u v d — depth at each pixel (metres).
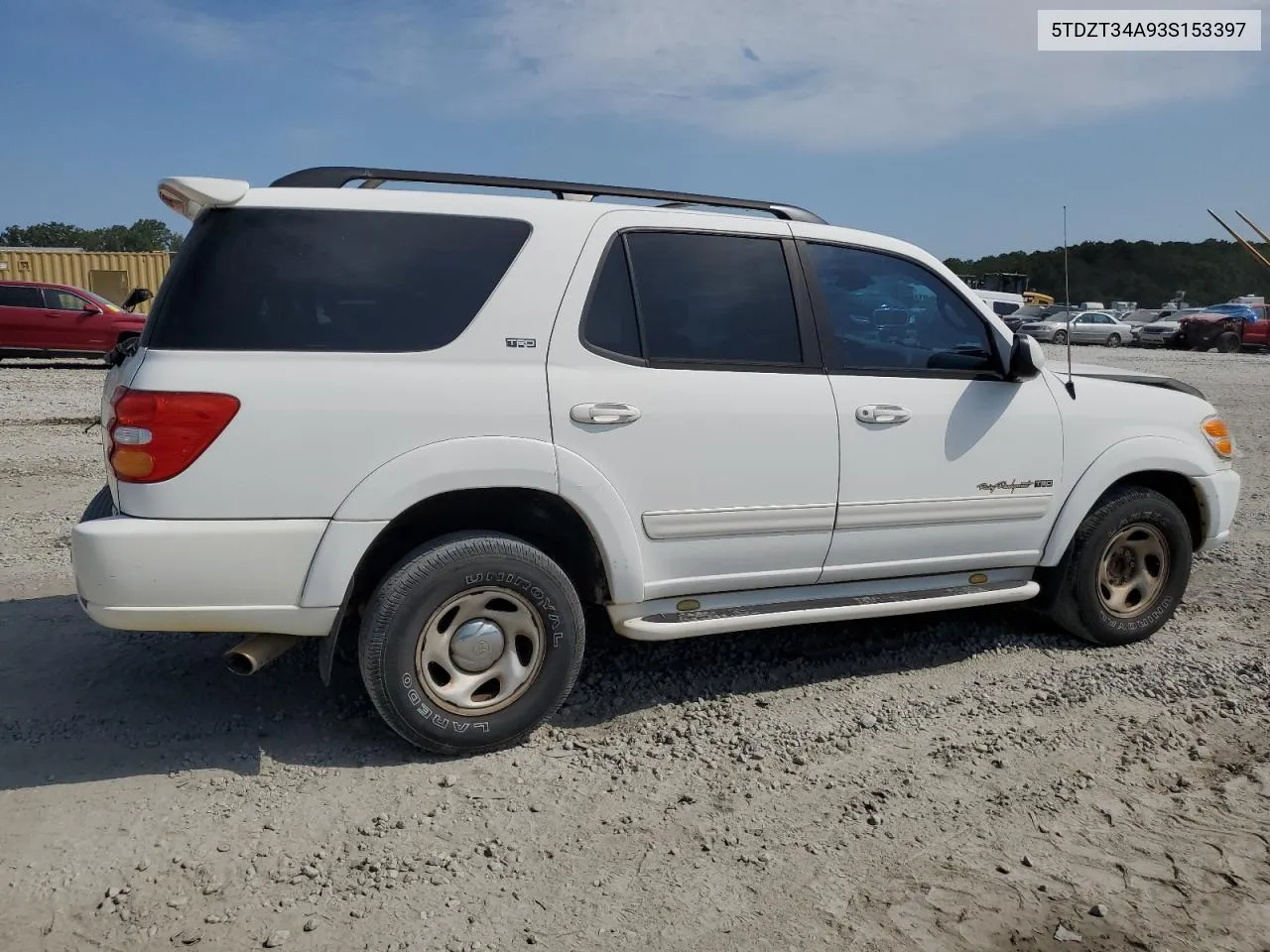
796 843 3.16
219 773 3.49
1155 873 3.05
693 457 3.83
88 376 17.52
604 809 3.33
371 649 3.45
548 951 2.63
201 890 2.84
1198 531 5.23
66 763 3.53
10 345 18.42
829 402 4.09
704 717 4.05
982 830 3.25
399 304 3.46
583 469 3.62
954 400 4.37
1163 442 4.89
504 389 3.52
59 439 10.66
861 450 4.15
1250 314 32.06
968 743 3.86
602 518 3.68
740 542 3.99
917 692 4.36
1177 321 33.19
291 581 3.33
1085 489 4.69
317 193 3.47
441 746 3.58
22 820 3.16
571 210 3.77
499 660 3.66
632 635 3.86
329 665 3.48
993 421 4.45
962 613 5.43
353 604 3.76
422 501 3.48
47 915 2.72
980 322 4.56
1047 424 4.58
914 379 4.31
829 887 2.94
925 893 2.91
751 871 3.00
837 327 4.22
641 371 3.77
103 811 3.23
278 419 3.26
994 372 4.51
